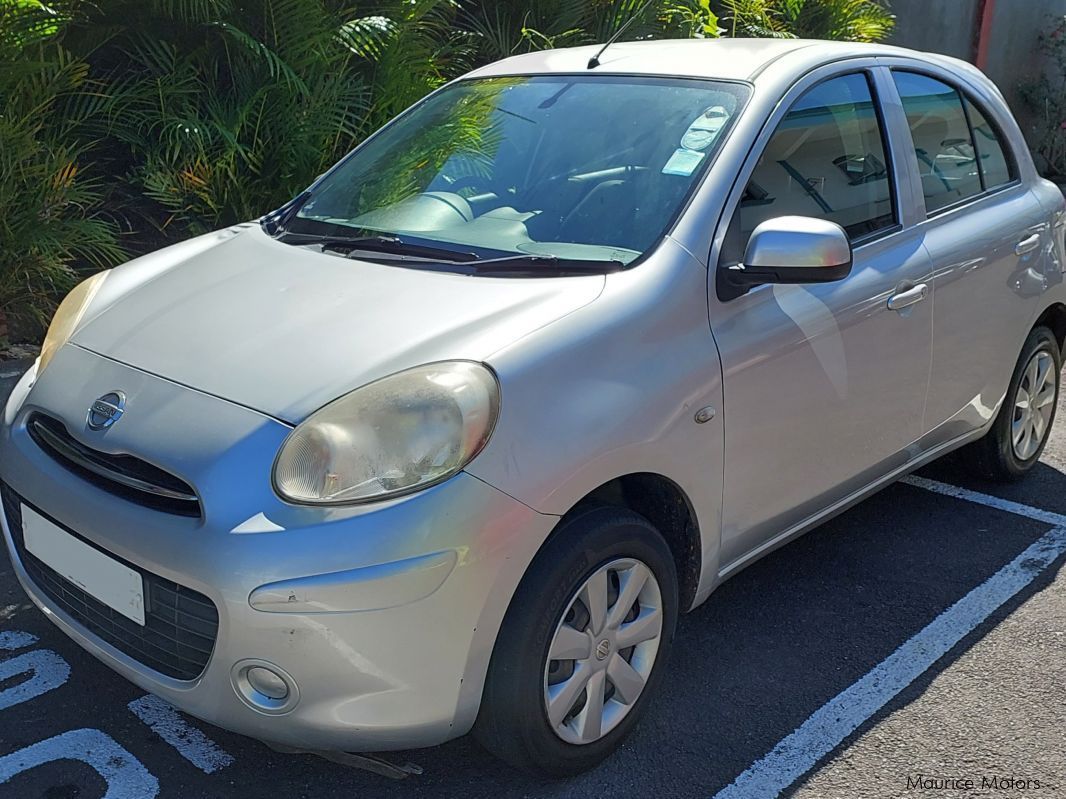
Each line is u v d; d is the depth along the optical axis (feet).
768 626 11.51
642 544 8.87
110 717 9.55
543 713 8.36
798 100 11.01
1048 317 15.05
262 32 19.47
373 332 8.54
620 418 8.39
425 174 11.46
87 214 19.26
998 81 41.60
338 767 9.08
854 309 10.78
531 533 7.86
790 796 8.92
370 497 7.51
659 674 9.53
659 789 8.95
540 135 11.26
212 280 10.08
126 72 19.76
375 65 20.62
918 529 13.91
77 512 8.30
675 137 10.52
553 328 8.45
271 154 19.03
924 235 12.20
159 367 8.75
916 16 37.04
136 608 8.03
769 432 9.96
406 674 7.59
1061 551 13.39
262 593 7.33
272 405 7.99
